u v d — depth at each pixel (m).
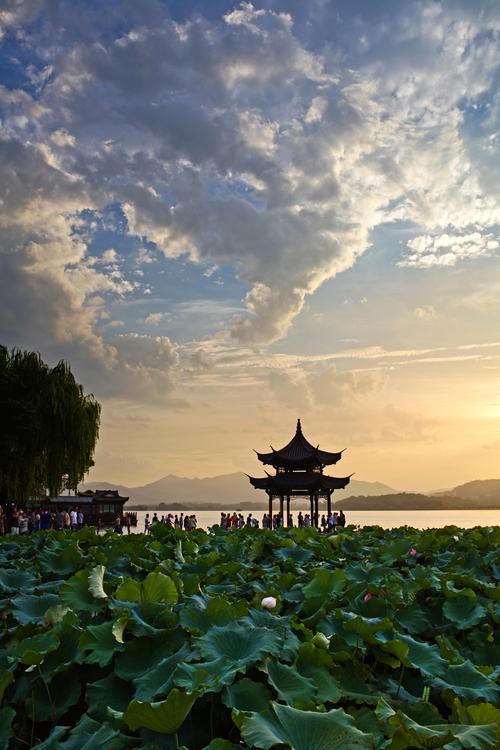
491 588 6.43
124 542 10.38
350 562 9.20
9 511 51.34
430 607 6.31
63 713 4.15
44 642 4.42
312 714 3.19
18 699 4.26
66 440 52.00
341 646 4.65
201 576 7.38
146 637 4.37
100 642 4.29
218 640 4.11
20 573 7.16
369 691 4.24
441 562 8.82
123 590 5.21
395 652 4.43
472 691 4.07
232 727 3.63
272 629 4.29
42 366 53.16
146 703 3.11
